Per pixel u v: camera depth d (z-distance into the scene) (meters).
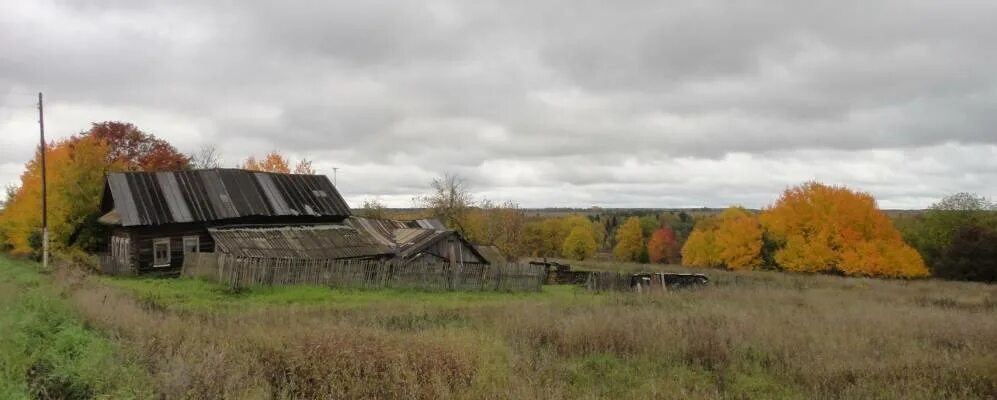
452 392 8.88
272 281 25.09
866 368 10.62
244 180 35.34
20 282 20.33
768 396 9.70
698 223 82.62
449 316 17.48
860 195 44.84
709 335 13.13
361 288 27.28
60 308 13.45
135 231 30.14
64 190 37.03
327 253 31.94
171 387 7.81
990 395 9.38
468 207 62.97
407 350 10.10
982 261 44.19
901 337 13.61
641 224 102.62
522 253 80.00
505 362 10.79
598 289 33.34
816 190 45.94
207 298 21.67
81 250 36.50
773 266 51.75
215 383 8.20
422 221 42.25
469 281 30.38
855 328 14.48
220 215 32.19
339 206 37.22
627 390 9.91
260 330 12.04
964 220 54.22
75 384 8.01
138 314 13.54
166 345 10.34
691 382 10.31
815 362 11.19
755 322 15.08
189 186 33.22
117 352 9.41
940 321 15.64
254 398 7.75
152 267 30.52
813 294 26.70
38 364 9.03
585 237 83.62
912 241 55.84
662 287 32.16
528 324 14.55
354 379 8.96
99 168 38.72
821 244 44.09
